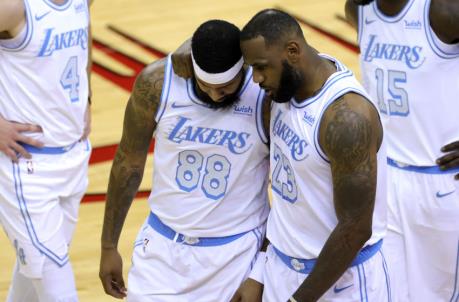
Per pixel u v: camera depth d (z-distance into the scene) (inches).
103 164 743.1
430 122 450.3
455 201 455.8
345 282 382.0
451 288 473.1
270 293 397.4
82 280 577.6
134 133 405.7
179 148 399.2
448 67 441.7
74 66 464.8
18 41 440.8
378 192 374.9
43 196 463.2
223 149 395.2
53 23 447.2
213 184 401.4
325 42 1013.8
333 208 368.5
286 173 374.6
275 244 391.2
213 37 356.8
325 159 357.4
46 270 466.6
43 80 451.8
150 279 421.1
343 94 349.7
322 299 386.9
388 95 458.9
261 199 413.1
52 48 448.8
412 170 459.8
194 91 386.9
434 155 453.4
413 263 469.7
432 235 463.8
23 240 463.5
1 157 458.3
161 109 393.7
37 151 461.7
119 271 437.7
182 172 403.9
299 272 385.7
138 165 416.5
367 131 343.9
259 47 344.8
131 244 619.5
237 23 1070.4
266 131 392.2
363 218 351.3
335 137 346.6
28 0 437.1
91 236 633.6
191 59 379.2
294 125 362.0
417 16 440.5
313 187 366.9
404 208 463.5
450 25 428.8
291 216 380.8
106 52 987.9
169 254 415.8
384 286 391.9
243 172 400.2
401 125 457.7
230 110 388.8
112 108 851.4
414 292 473.7
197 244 412.2
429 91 446.6
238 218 408.2
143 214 663.1
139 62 961.5
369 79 467.2
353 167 346.0
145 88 393.1
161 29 1056.8
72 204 489.1
